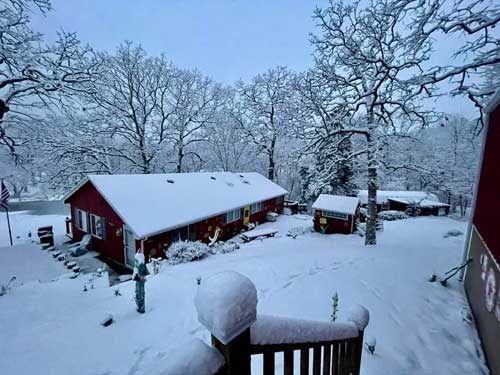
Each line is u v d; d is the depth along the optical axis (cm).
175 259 888
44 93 916
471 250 562
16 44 823
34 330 446
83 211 1172
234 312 97
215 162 2500
